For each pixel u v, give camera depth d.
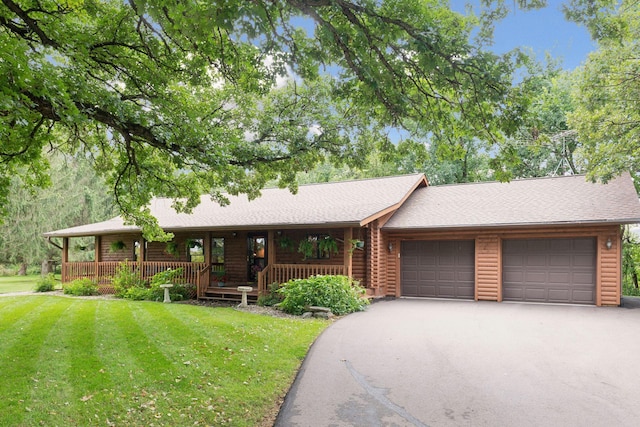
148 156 8.48
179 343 7.61
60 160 28.84
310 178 35.81
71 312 10.96
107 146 8.80
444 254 14.98
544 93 23.78
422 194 17.80
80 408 4.77
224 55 5.82
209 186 9.63
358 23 4.16
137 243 19.25
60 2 5.86
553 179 16.70
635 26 10.77
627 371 6.18
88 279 17.72
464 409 4.91
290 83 8.72
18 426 4.30
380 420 4.64
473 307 12.62
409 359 6.85
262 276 13.89
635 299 15.00
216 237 17.53
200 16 3.44
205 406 5.00
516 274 14.07
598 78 12.19
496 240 14.12
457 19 4.20
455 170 26.73
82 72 5.68
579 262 13.28
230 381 5.79
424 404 5.06
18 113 4.09
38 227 28.05
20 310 11.40
